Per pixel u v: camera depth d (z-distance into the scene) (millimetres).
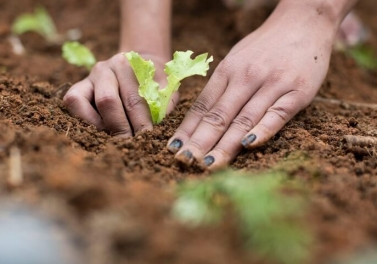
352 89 933
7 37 1090
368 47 1066
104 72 724
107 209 556
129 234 528
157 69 756
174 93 769
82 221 544
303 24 731
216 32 1044
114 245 526
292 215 550
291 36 722
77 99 724
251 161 671
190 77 913
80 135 695
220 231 543
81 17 1172
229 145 671
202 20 1081
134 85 716
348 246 534
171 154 678
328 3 736
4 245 518
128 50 776
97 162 636
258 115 684
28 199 560
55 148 644
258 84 696
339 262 521
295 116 768
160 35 779
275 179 599
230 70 705
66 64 987
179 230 541
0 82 801
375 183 630
